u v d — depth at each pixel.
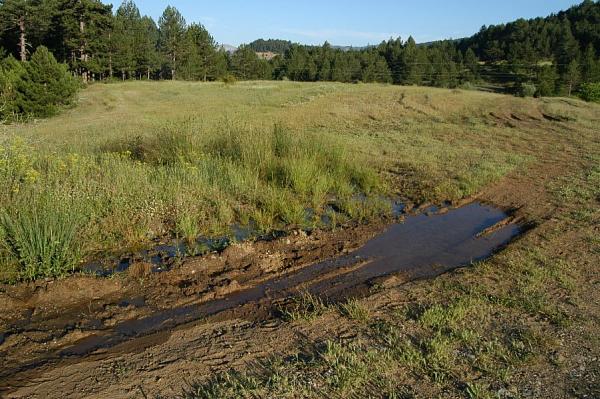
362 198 9.60
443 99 29.41
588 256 6.64
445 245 7.32
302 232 7.39
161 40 61.78
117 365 4.10
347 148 12.81
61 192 7.04
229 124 12.81
